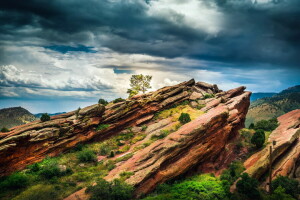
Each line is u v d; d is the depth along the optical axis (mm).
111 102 59969
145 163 31797
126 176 29516
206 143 37344
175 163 33375
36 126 40906
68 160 37219
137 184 28422
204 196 27469
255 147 43188
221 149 40219
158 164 31094
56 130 39719
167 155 32562
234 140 46312
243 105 58844
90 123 44219
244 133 48812
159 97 56062
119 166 33562
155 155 32719
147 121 51562
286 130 45469
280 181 31672
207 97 63844
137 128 48938
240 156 41531
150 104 53781
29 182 30328
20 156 34188
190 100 61281
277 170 35031
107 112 48719
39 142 36938
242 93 67688
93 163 37188
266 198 28328
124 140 45188
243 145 44656
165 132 42531
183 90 63469
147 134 46031
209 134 37875
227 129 41156
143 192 28578
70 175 32969
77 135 42250
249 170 33875
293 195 30047
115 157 38438
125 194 26359
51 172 32156
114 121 48281
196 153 35500
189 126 38875
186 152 34969
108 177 30359
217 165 38812
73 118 44438
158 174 30953
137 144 42031
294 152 38438
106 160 37594
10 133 39188
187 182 31234
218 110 42781
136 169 30859
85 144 43438
